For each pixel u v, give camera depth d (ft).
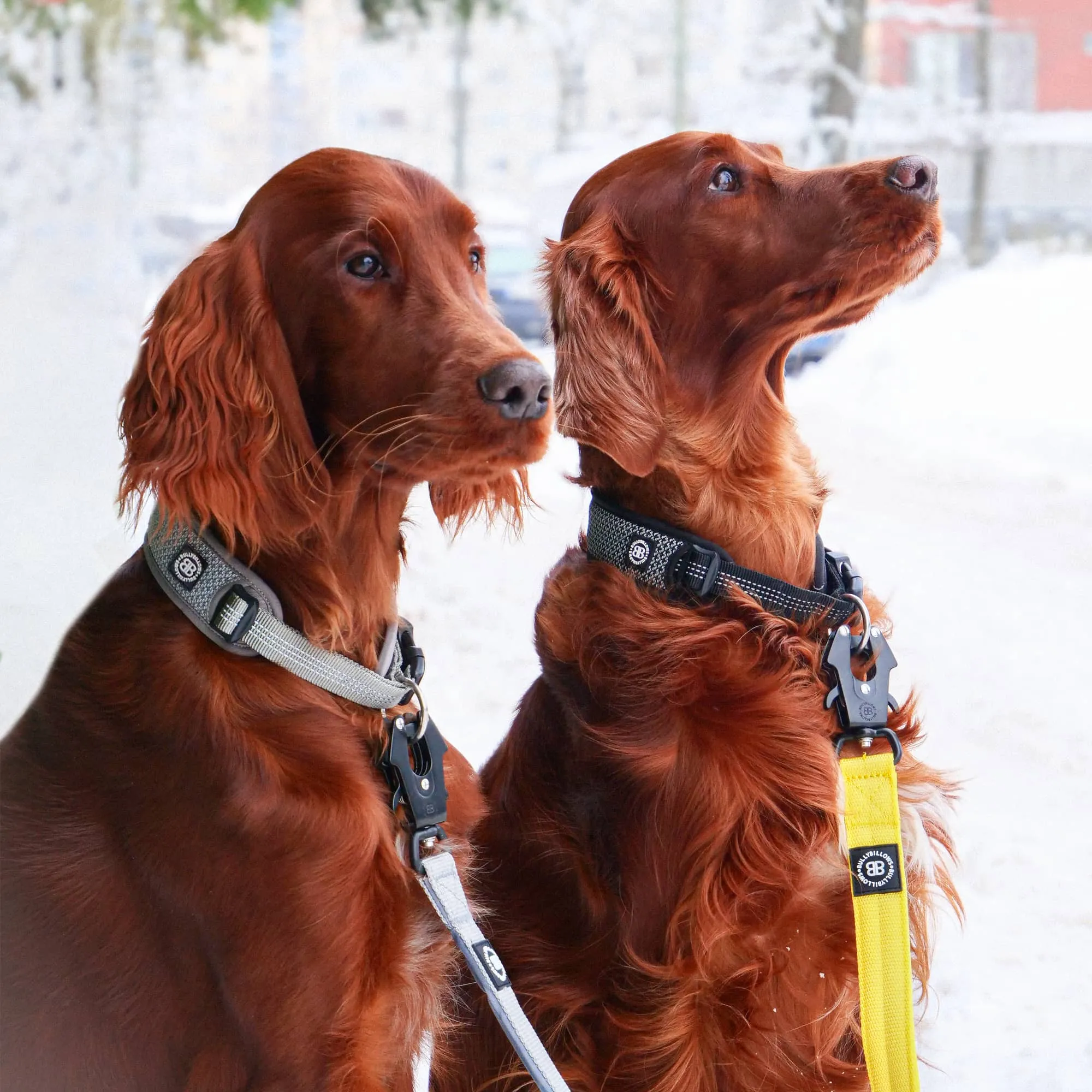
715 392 8.93
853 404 38.40
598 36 131.75
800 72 80.02
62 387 18.74
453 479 7.20
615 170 9.21
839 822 8.22
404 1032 7.41
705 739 8.14
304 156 7.47
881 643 8.76
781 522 9.06
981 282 42.45
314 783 6.95
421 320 7.14
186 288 7.19
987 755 15.79
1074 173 86.89
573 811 8.68
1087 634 20.03
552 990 8.68
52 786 7.01
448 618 20.99
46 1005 6.84
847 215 8.71
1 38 41.04
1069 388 35.35
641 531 8.74
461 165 154.40
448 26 45.60
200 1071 6.81
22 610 10.22
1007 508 28.02
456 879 7.37
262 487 7.10
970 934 11.78
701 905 8.01
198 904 6.74
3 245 39.01
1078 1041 10.11
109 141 43.93
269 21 39.88
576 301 8.79
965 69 102.53
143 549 7.53
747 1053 8.28
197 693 6.90
